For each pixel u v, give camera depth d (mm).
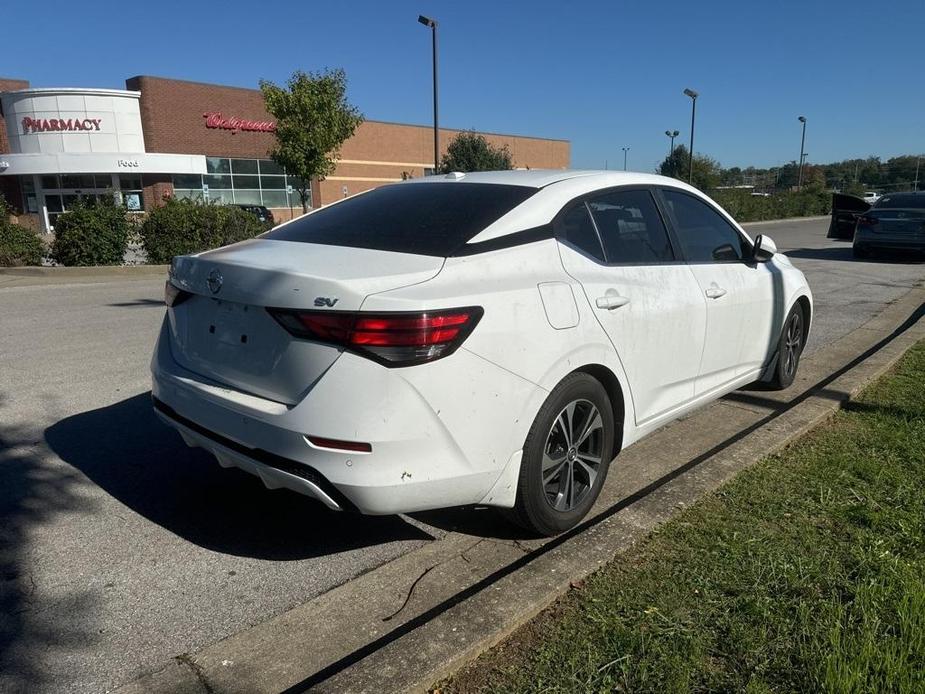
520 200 3256
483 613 2506
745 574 2797
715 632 2467
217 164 38031
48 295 10961
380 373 2521
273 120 39906
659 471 4008
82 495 3654
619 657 2334
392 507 2639
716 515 3289
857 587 2652
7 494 3652
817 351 6793
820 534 3123
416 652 2309
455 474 2701
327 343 2566
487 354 2725
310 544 3215
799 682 2217
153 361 3441
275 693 2230
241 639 2486
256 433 2732
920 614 2482
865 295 10875
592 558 2877
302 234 3426
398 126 48281
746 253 4684
